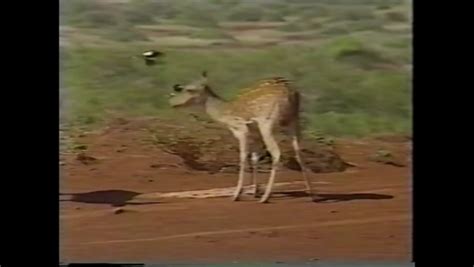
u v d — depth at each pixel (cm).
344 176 2473
